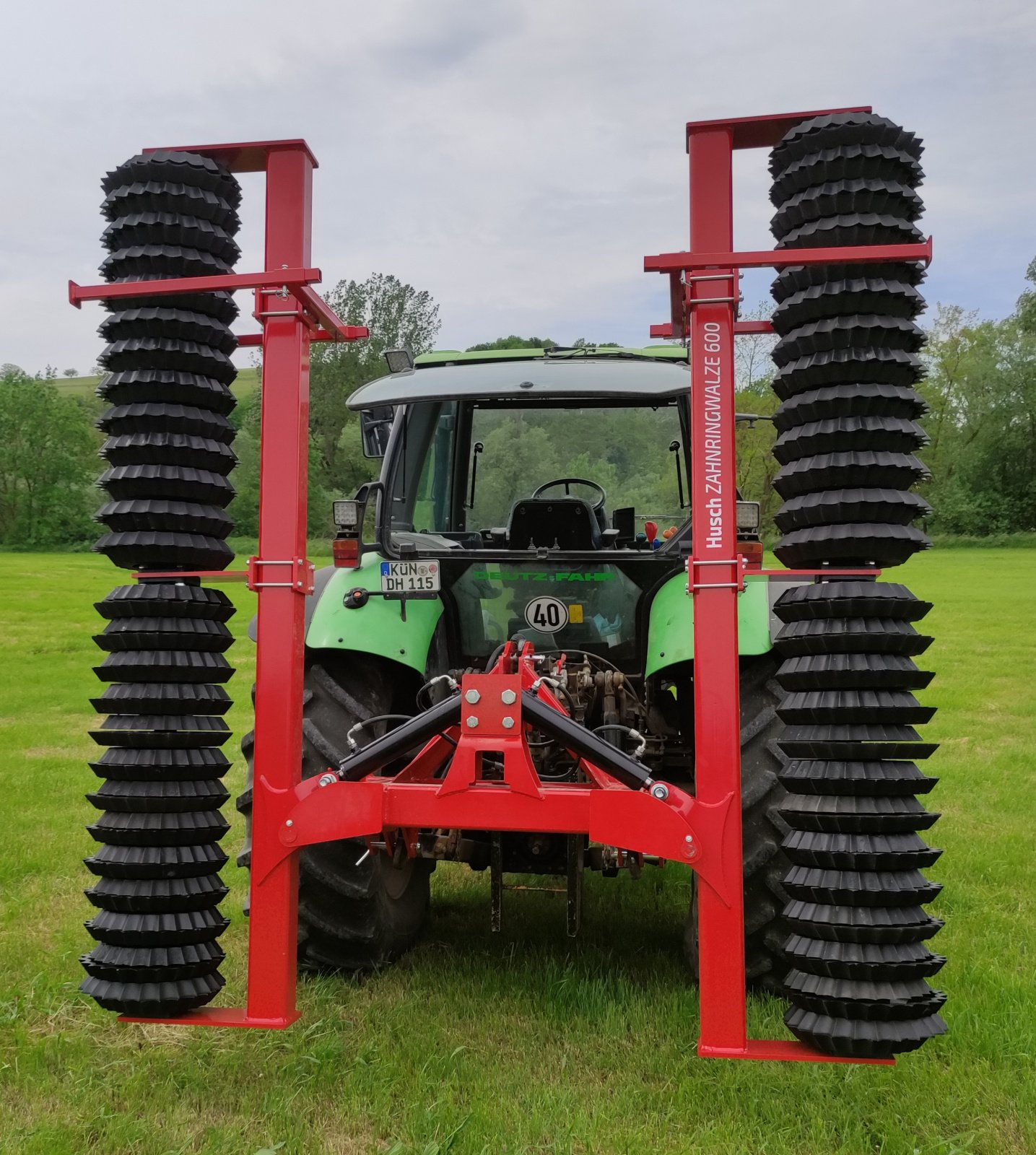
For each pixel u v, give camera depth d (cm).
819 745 235
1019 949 393
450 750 339
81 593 2611
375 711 373
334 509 387
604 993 349
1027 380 6116
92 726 908
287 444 271
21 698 1064
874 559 239
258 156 281
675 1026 326
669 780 425
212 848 270
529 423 459
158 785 262
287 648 270
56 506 6425
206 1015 273
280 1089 279
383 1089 280
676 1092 283
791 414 244
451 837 350
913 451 244
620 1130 263
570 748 271
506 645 362
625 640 409
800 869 241
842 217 241
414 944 409
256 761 272
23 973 363
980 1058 302
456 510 467
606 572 403
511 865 354
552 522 420
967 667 1301
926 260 237
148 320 260
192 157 267
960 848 536
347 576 392
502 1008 341
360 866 350
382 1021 331
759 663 355
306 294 267
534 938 420
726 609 251
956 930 417
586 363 391
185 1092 280
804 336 241
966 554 4709
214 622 270
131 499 263
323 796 271
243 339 290
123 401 266
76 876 481
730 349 251
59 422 6450
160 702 259
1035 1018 324
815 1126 262
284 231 273
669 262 252
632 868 346
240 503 3838
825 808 234
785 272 250
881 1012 233
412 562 371
